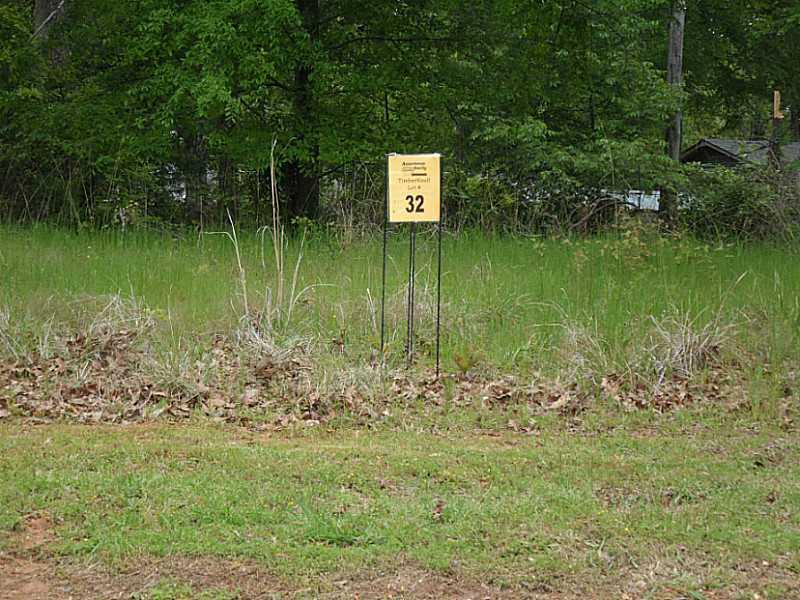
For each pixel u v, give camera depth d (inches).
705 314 369.1
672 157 812.6
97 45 681.0
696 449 260.8
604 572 181.9
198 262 461.7
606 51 748.0
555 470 239.5
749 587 177.0
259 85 590.9
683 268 454.0
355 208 613.9
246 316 346.0
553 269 450.3
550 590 175.3
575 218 683.4
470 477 232.5
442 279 415.8
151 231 585.3
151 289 396.5
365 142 623.8
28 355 322.3
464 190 657.0
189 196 701.3
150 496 214.1
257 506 209.0
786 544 194.5
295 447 255.9
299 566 181.5
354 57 666.2
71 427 272.4
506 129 687.1
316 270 436.1
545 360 330.0
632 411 295.9
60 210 667.4
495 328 358.6
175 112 607.2
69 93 685.3
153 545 188.4
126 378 309.6
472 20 654.5
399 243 517.0
